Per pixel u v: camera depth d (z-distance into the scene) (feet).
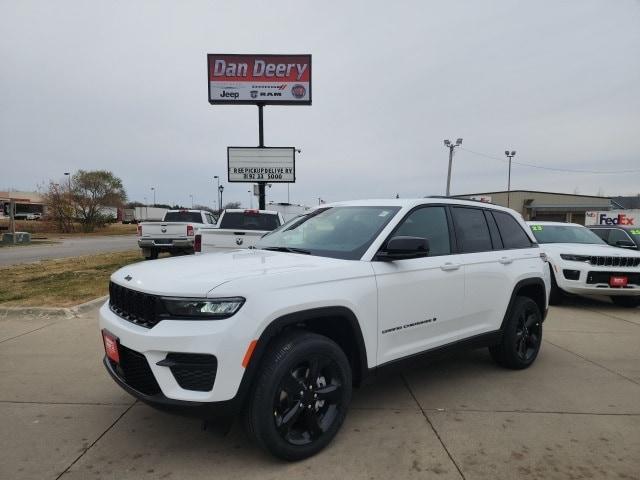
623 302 27.02
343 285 9.91
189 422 10.93
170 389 8.29
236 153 54.49
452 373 14.65
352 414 11.46
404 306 11.18
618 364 15.74
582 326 21.68
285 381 8.86
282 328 9.43
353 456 9.45
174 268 9.83
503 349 14.66
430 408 11.85
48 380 13.58
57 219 145.28
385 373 10.96
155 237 46.44
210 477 8.63
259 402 8.57
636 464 9.25
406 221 12.01
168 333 8.25
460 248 13.25
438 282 12.05
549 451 9.72
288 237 13.08
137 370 9.11
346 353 10.66
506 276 14.30
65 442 9.95
